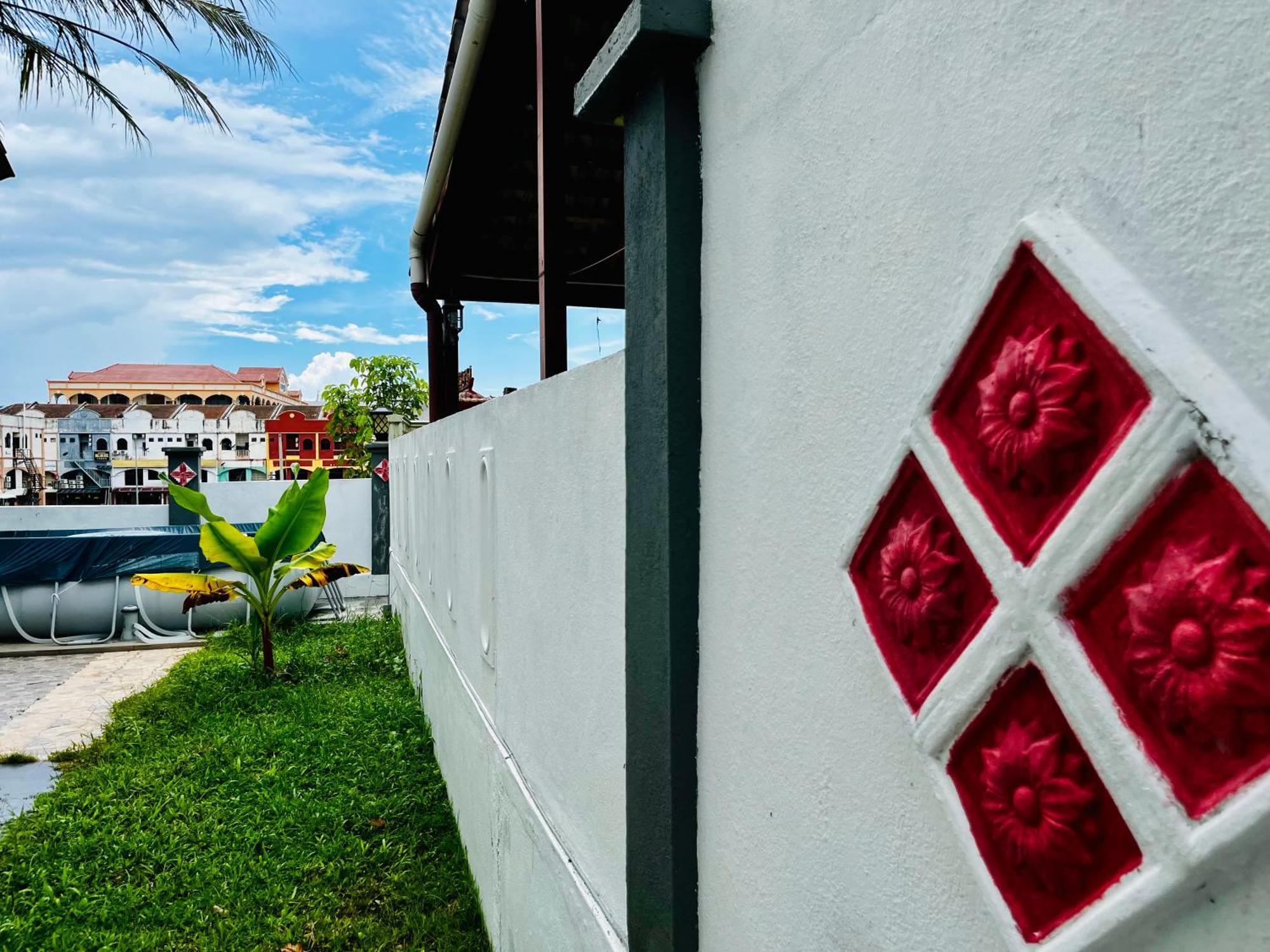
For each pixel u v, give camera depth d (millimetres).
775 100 1098
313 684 6973
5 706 6562
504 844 2717
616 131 4629
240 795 4590
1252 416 522
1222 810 528
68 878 3660
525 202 5496
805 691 1038
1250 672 512
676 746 1346
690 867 1361
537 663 2322
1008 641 695
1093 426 630
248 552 6859
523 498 2459
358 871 3734
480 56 3494
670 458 1324
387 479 12188
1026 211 687
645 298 1412
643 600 1446
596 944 1713
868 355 900
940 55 784
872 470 895
